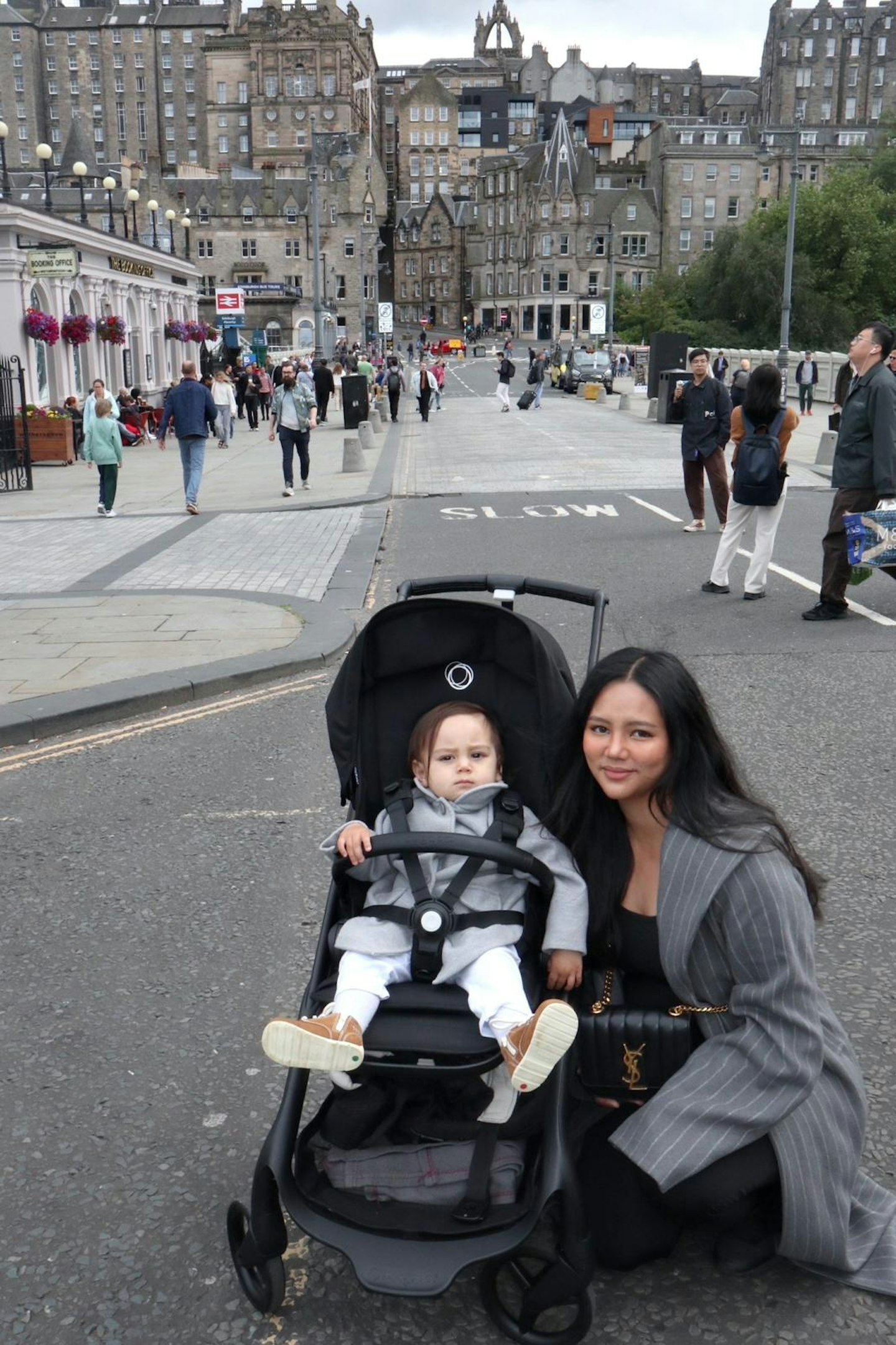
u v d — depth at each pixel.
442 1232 2.33
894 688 7.28
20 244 27.78
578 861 2.67
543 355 50.28
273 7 150.62
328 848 2.74
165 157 169.25
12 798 5.87
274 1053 2.29
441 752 2.77
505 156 154.75
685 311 91.81
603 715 2.50
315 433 33.84
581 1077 2.66
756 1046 2.42
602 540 13.46
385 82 197.75
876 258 84.69
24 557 13.28
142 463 26.70
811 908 2.51
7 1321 2.58
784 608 9.63
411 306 171.12
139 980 4.05
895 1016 3.67
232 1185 3.03
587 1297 2.40
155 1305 2.62
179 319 44.06
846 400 8.83
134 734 6.87
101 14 168.88
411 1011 2.48
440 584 3.57
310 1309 2.60
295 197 121.44
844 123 174.12
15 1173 3.08
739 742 6.33
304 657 8.15
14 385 25.89
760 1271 2.69
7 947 4.30
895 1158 3.01
